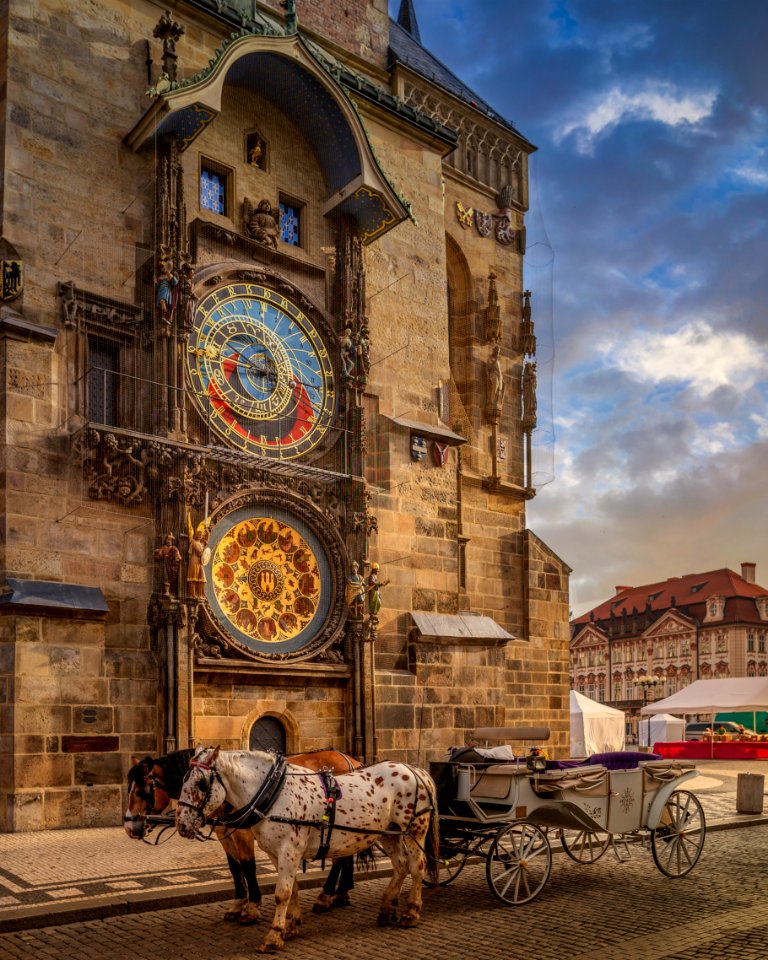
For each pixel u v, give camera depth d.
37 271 22.75
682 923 13.23
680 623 129.38
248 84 27.67
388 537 28.78
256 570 25.50
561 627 37.78
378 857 17.73
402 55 37.56
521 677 35.88
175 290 24.34
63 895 13.69
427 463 30.33
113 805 21.22
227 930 12.71
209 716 23.81
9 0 23.41
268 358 26.59
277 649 25.41
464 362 37.00
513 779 14.73
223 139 27.23
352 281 28.91
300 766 14.30
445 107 37.69
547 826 15.41
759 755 52.44
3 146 22.77
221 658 23.95
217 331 25.66
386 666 28.03
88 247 23.77
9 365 21.61
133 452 23.06
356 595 26.84
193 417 24.80
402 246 31.64
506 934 12.66
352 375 28.28
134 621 22.70
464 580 34.72
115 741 21.59
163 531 23.39
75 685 21.09
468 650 29.83
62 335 22.83
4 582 20.84
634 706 133.25
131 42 25.58
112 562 22.56
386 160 31.89
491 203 38.94
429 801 13.75
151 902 13.66
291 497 26.23
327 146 28.89
